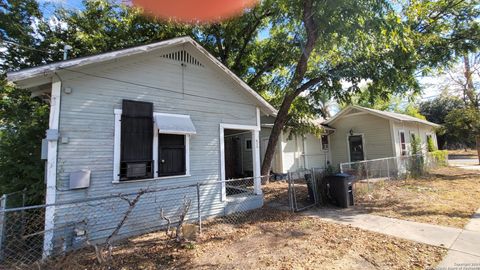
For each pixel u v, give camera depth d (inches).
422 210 253.9
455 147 1349.7
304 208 283.1
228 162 530.3
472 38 400.5
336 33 319.6
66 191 182.2
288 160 542.9
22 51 417.1
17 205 220.7
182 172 243.8
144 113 225.3
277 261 148.0
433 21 406.9
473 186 379.2
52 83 183.9
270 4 392.2
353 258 148.6
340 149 657.0
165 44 231.8
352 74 368.2
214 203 262.4
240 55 546.6
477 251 150.7
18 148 238.7
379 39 304.2
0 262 163.9
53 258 164.7
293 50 440.5
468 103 837.8
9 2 390.3
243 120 302.2
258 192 305.1
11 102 373.1
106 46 458.0
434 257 145.3
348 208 280.4
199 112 263.7
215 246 176.9
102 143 200.7
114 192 203.0
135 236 205.2
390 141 557.0
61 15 439.2
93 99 199.8
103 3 460.1
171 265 148.3
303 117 466.3
